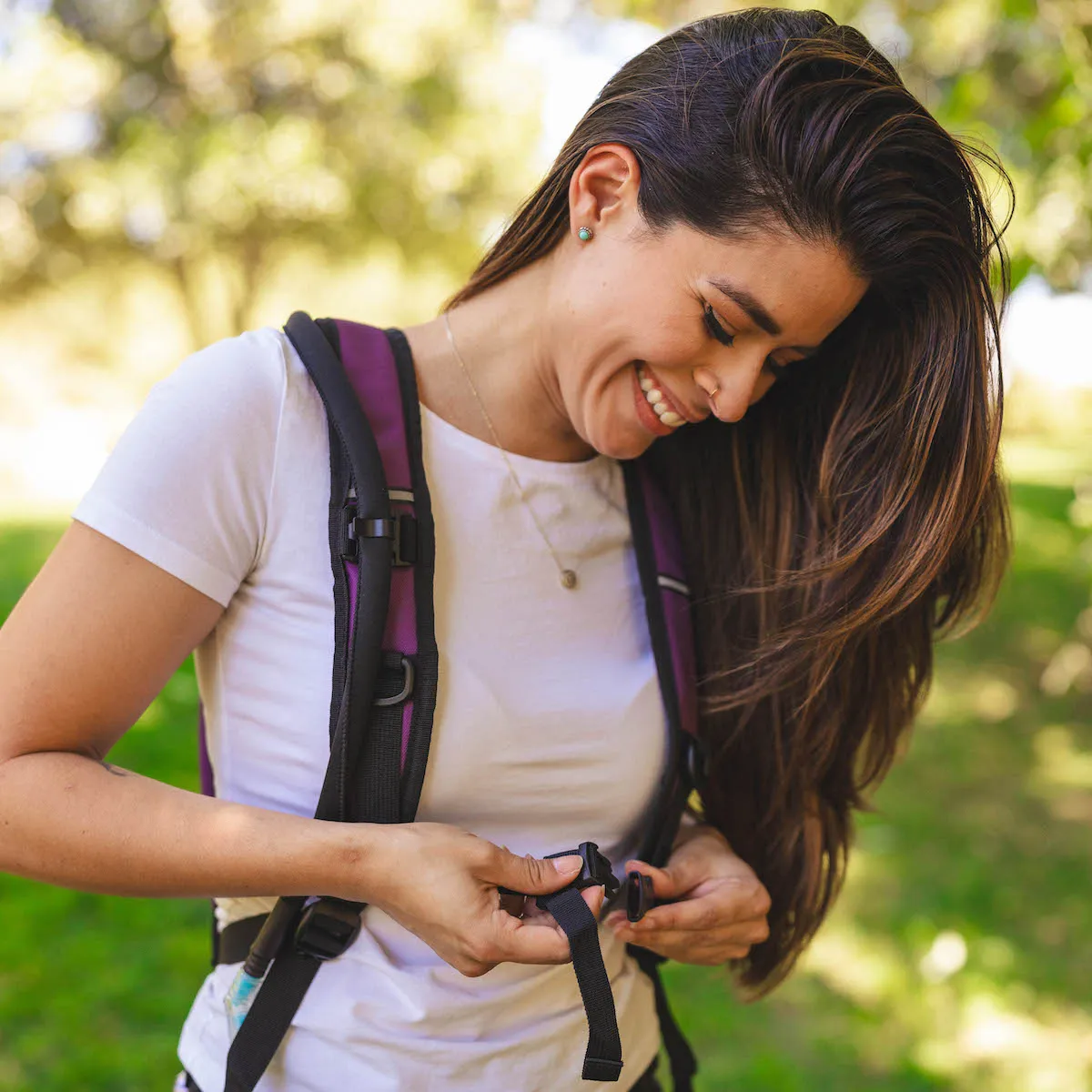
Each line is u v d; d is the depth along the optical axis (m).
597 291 1.05
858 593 1.24
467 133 13.20
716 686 1.32
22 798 0.93
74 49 12.93
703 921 1.15
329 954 1.04
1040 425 15.46
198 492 0.98
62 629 0.95
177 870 0.94
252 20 12.80
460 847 0.95
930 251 1.09
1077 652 5.71
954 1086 2.79
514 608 1.11
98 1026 2.78
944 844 4.16
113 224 13.66
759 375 1.12
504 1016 1.08
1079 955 3.41
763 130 0.98
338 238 14.23
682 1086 1.30
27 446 13.31
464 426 1.13
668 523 1.26
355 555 0.99
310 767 1.03
